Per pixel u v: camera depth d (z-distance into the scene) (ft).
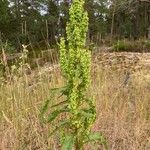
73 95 11.84
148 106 22.30
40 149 17.62
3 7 88.79
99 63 32.01
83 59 11.79
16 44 80.28
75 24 11.78
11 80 23.86
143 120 20.63
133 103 23.58
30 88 24.50
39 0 112.57
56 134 17.92
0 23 90.38
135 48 55.06
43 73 26.96
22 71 24.67
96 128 18.93
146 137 18.81
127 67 31.53
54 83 22.76
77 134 12.10
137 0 76.64
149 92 24.70
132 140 18.16
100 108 20.77
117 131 18.78
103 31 114.11
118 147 18.04
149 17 110.52
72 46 11.90
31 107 21.18
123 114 20.67
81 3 11.78
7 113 20.88
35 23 104.47
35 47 48.01
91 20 117.60
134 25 118.73
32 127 19.33
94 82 25.05
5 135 18.34
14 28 96.32
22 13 106.63
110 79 26.86
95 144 17.49
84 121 12.10
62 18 108.68
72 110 11.89
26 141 18.45
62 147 11.64
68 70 11.89
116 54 34.09
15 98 20.70
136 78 27.78
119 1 75.31
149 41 56.90
